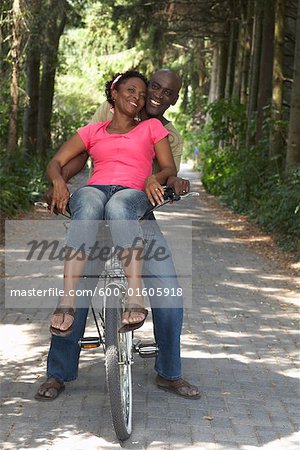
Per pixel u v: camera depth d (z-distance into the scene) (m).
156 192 6.09
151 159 6.51
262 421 6.71
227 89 43.47
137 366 8.09
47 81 34.66
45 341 8.98
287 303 11.80
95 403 6.95
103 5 39.53
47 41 26.83
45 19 25.75
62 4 26.05
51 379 7.09
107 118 6.77
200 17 40.91
